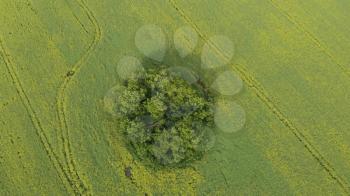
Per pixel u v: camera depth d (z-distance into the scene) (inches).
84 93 891.4
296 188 797.9
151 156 816.3
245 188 796.6
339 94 914.1
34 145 829.8
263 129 859.4
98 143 831.7
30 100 882.1
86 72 921.5
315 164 823.7
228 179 804.6
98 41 971.9
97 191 784.9
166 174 803.4
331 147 842.8
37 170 804.0
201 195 786.8
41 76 914.7
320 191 796.0
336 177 810.8
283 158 827.4
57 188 786.2
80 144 831.1
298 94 909.8
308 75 938.7
